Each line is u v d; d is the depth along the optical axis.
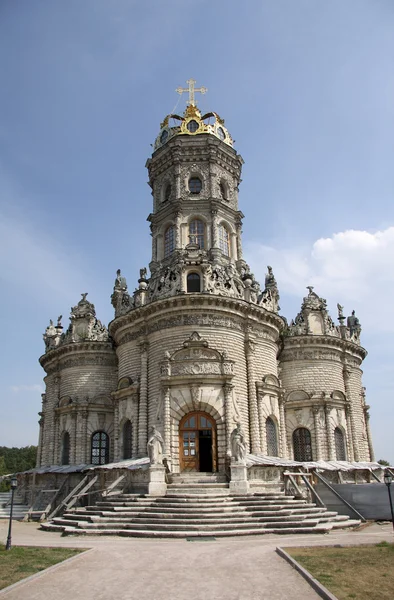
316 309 56.50
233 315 43.72
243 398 41.91
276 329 47.56
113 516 29.84
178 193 55.22
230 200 57.34
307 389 53.12
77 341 54.84
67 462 52.50
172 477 36.66
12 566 18.47
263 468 36.75
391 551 20.08
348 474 48.44
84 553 21.02
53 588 15.71
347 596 14.16
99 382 53.78
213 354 40.97
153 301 43.22
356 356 57.97
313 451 51.16
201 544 23.64
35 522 38.66
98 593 15.16
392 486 31.81
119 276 50.69
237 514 28.61
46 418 57.16
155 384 42.06
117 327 47.47
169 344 42.28
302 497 34.28
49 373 58.66
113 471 39.16
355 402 56.19
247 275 48.09
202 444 41.56
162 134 60.25
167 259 53.97
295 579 16.31
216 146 56.91
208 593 15.05
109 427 52.62
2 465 121.25
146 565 18.97
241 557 20.02
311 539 24.52
